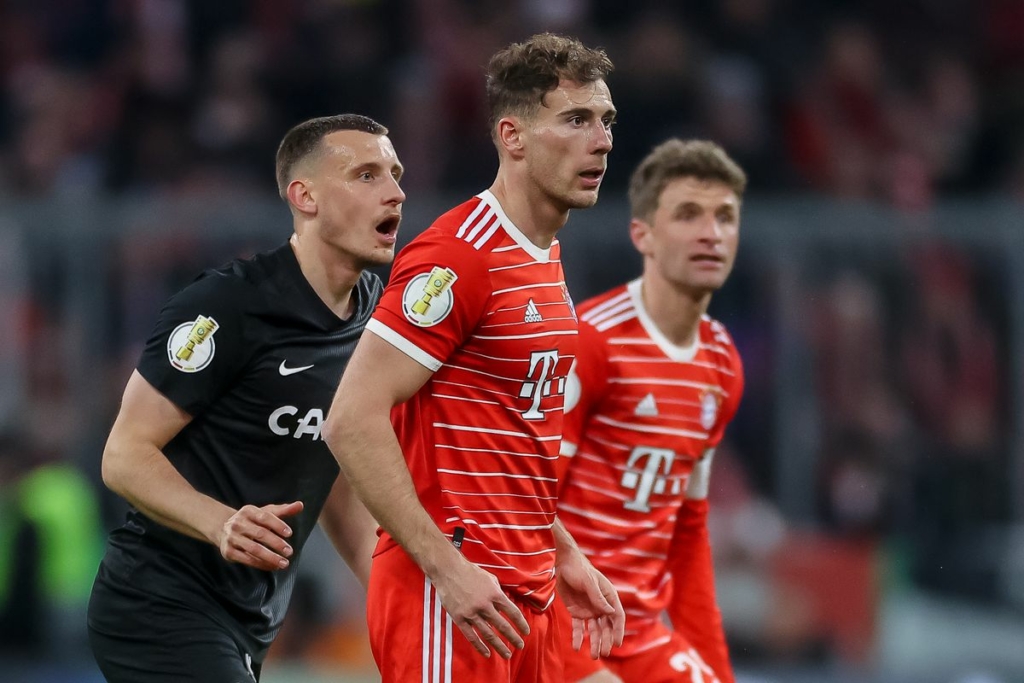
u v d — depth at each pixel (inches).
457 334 530.6
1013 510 1235.9
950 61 1843.0
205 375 595.5
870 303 1219.9
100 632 614.5
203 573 609.9
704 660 743.1
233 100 1657.2
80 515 1197.7
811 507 1210.0
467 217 546.9
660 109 1552.7
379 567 563.5
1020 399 1230.9
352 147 620.7
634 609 709.9
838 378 1214.9
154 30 1753.2
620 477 704.4
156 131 1643.7
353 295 643.5
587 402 695.7
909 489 1221.7
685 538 742.5
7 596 1180.5
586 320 705.6
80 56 1809.8
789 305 1216.8
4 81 1798.7
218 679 589.9
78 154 1691.7
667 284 708.7
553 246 574.6
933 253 1219.9
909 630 1209.4
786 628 1194.0
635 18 1728.6
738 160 1566.2
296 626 1171.3
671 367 709.9
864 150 1707.7
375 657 565.3
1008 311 1227.2
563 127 541.3
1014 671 1198.3
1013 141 1777.8
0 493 1194.0
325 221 617.3
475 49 1704.0
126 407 596.1
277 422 612.7
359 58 1717.5
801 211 1230.3
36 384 1205.1
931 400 1226.0
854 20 1825.8
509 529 552.4
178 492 577.3
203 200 1450.5
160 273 1208.2
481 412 544.7
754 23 1747.0
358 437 514.6
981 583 1224.2
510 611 512.4
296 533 637.9
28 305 1205.1
